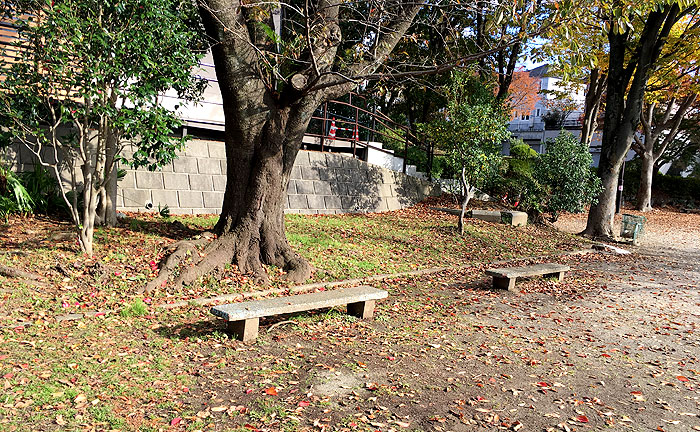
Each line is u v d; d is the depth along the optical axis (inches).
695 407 170.4
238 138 297.4
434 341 223.3
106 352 180.5
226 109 293.7
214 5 260.4
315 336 217.8
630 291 356.8
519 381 183.3
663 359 219.5
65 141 382.6
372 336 223.9
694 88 764.6
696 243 642.8
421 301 294.0
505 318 269.7
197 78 356.8
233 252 297.9
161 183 442.9
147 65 249.6
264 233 306.0
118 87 259.3
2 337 183.2
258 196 301.9
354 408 152.2
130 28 251.9
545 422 152.0
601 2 248.8
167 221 386.6
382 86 317.1
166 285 260.5
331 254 367.2
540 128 1696.6
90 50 241.4
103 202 343.0
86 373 161.6
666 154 1237.1
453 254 437.4
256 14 285.1
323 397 158.2
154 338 198.5
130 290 247.8
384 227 498.9
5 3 255.0
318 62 289.1
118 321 213.2
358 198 585.9
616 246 568.1
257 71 286.8
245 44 278.5
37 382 151.7
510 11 243.9
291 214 505.4
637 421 157.4
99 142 276.8
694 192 1161.4
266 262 307.4
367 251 398.0
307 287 290.7
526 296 323.9
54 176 386.3
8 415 132.1
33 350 175.6
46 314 210.7
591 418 157.1
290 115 307.6
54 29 232.4
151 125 256.5
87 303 227.1
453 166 514.3
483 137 492.4
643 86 573.9
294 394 159.3
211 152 478.6
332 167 571.8
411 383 174.4
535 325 260.2
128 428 131.6
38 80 248.4
